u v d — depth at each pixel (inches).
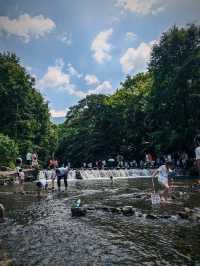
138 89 2947.8
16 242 400.2
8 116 2269.9
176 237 396.5
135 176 1924.2
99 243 386.6
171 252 342.6
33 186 1189.1
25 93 2400.3
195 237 392.2
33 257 342.3
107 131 3006.9
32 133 2461.9
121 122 2864.2
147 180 1476.4
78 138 3353.8
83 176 1752.0
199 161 717.3
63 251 360.5
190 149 2028.8
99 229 454.3
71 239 408.2
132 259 327.0
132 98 2787.9
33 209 641.6
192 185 1038.4
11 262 327.9
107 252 351.9
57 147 3403.1
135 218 520.4
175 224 464.1
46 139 2714.1
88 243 388.2
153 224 470.3
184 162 1888.5
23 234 438.6
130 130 2701.8
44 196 855.1
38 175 1588.3
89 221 509.7
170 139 2015.3
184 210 556.7
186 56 2102.6
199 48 2033.7
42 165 2714.1
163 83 2183.8
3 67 2340.1
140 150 2723.9
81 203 703.1
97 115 3144.7
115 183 1302.9
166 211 563.8
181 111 2066.9
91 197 809.5
